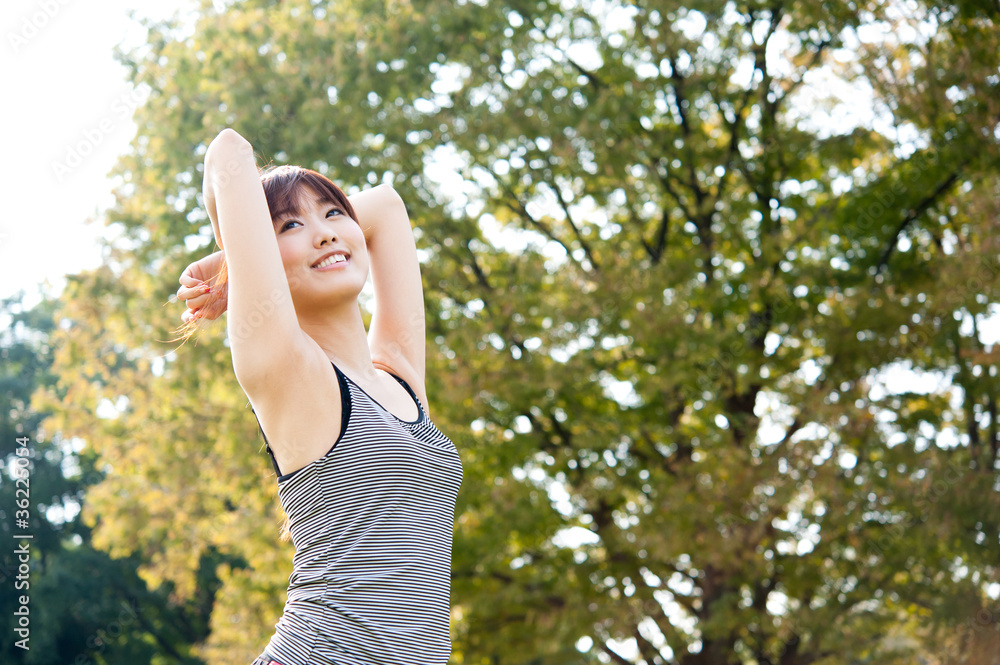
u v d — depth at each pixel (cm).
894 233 1053
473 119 1046
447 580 169
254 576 1153
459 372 997
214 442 1234
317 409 161
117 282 1200
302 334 163
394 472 163
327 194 185
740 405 1098
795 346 1058
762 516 907
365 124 1061
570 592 1002
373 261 229
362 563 159
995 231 929
